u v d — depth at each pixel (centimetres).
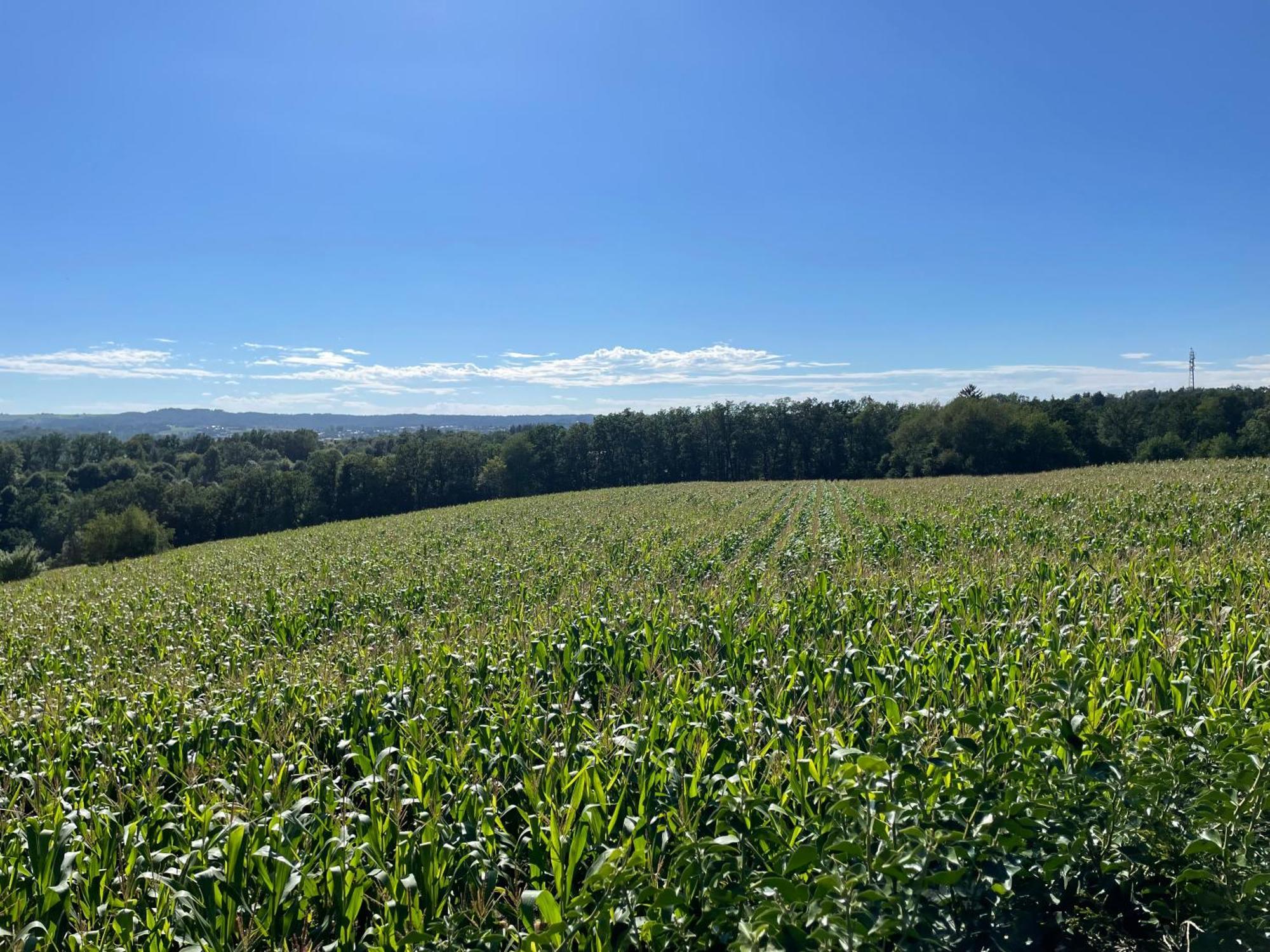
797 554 1800
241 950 368
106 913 410
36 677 1120
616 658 830
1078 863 389
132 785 585
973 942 355
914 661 682
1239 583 927
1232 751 386
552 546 2389
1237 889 346
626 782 489
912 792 394
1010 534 1753
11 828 513
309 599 1606
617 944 344
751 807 414
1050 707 509
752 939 306
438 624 1216
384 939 363
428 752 593
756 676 746
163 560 3197
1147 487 2475
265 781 559
